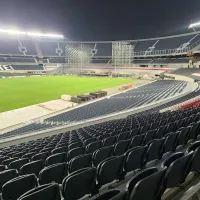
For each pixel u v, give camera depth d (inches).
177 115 373.4
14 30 2625.5
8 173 169.2
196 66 2037.4
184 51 2185.0
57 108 947.3
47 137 473.7
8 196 129.5
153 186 101.4
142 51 2625.5
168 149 204.5
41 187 104.0
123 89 1501.0
